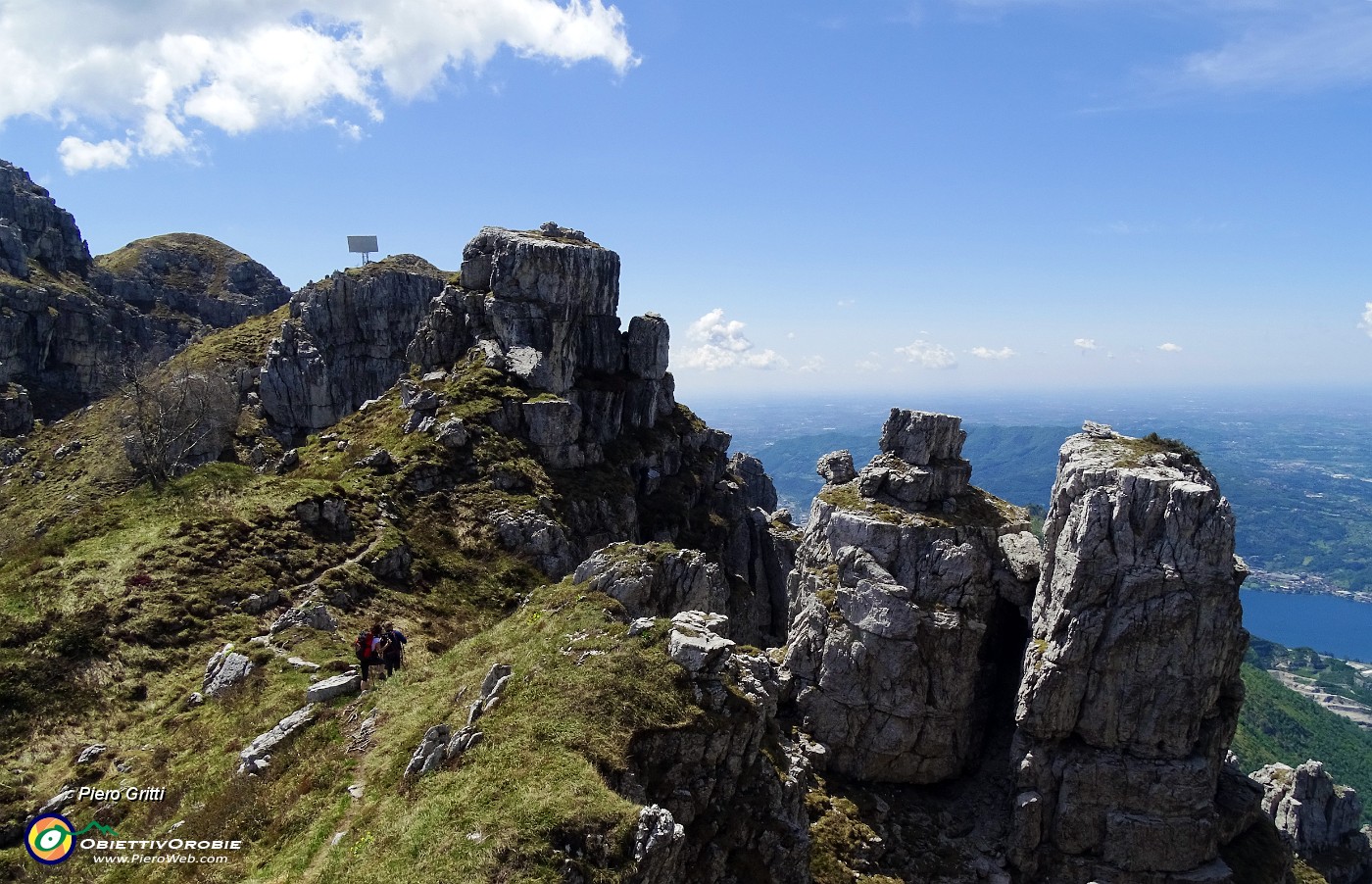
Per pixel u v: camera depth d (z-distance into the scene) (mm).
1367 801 122625
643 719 28734
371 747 32500
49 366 161000
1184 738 38781
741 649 41094
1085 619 39438
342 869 24969
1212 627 38125
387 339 135625
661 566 40000
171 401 108688
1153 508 38875
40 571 49719
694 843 27531
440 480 73375
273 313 157250
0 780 34531
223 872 27312
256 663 43375
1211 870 38656
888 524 46875
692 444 108250
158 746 37562
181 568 51969
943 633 44594
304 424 129500
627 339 102438
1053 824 40062
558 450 82875
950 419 50594
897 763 45312
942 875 38969
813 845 38375
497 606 63938
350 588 56562
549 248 87688
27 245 187875
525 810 24172
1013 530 47969
